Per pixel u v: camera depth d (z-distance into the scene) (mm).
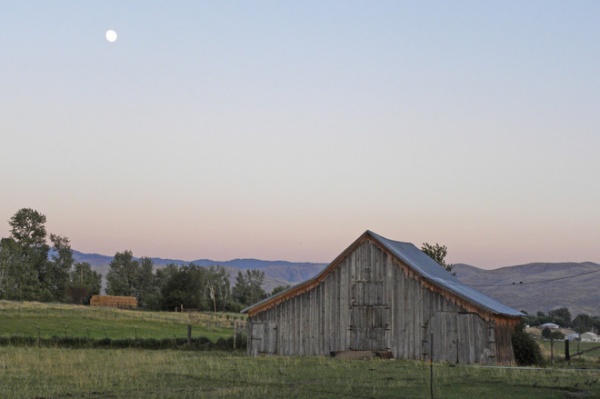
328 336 51344
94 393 26688
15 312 88625
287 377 32719
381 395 26344
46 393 26531
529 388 29016
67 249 175625
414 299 49031
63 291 171125
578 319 175625
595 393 27359
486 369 38594
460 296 47312
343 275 51531
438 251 84625
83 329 78500
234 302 160875
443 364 43406
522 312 56812
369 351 48938
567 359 56281
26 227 171500
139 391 27266
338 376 33250
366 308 50438
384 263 50375
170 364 39094
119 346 59250
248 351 53500
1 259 161125
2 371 33875
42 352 47844
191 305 144125
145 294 194500
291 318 52719
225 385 29484
